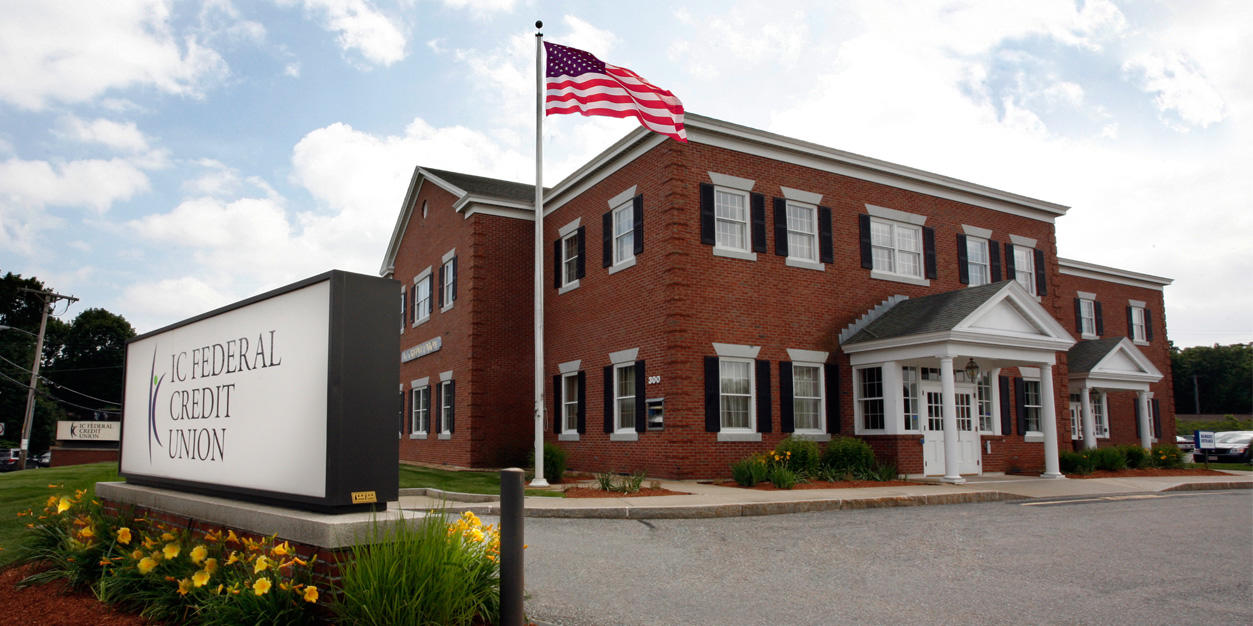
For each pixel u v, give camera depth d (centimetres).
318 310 587
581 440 2156
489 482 1688
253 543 559
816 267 2042
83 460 3856
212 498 688
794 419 1956
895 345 1916
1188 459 2803
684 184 1855
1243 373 7900
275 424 622
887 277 2177
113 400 7069
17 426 6334
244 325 680
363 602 485
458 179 2833
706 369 1822
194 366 759
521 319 2464
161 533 659
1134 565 872
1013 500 1603
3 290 6425
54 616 603
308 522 531
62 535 747
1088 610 676
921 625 625
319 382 577
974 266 2403
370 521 526
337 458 546
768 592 729
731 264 1898
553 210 2422
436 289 2780
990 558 907
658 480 1755
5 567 767
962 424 2128
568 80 1675
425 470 2111
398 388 586
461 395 2431
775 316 1950
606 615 641
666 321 1817
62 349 7025
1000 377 2281
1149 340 3562
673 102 1695
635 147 1977
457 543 558
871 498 1437
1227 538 1068
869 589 745
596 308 2131
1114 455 2286
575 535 1058
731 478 1798
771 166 2008
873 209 2184
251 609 503
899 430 1927
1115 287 3450
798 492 1517
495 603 556
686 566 845
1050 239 2617
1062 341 2036
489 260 2436
